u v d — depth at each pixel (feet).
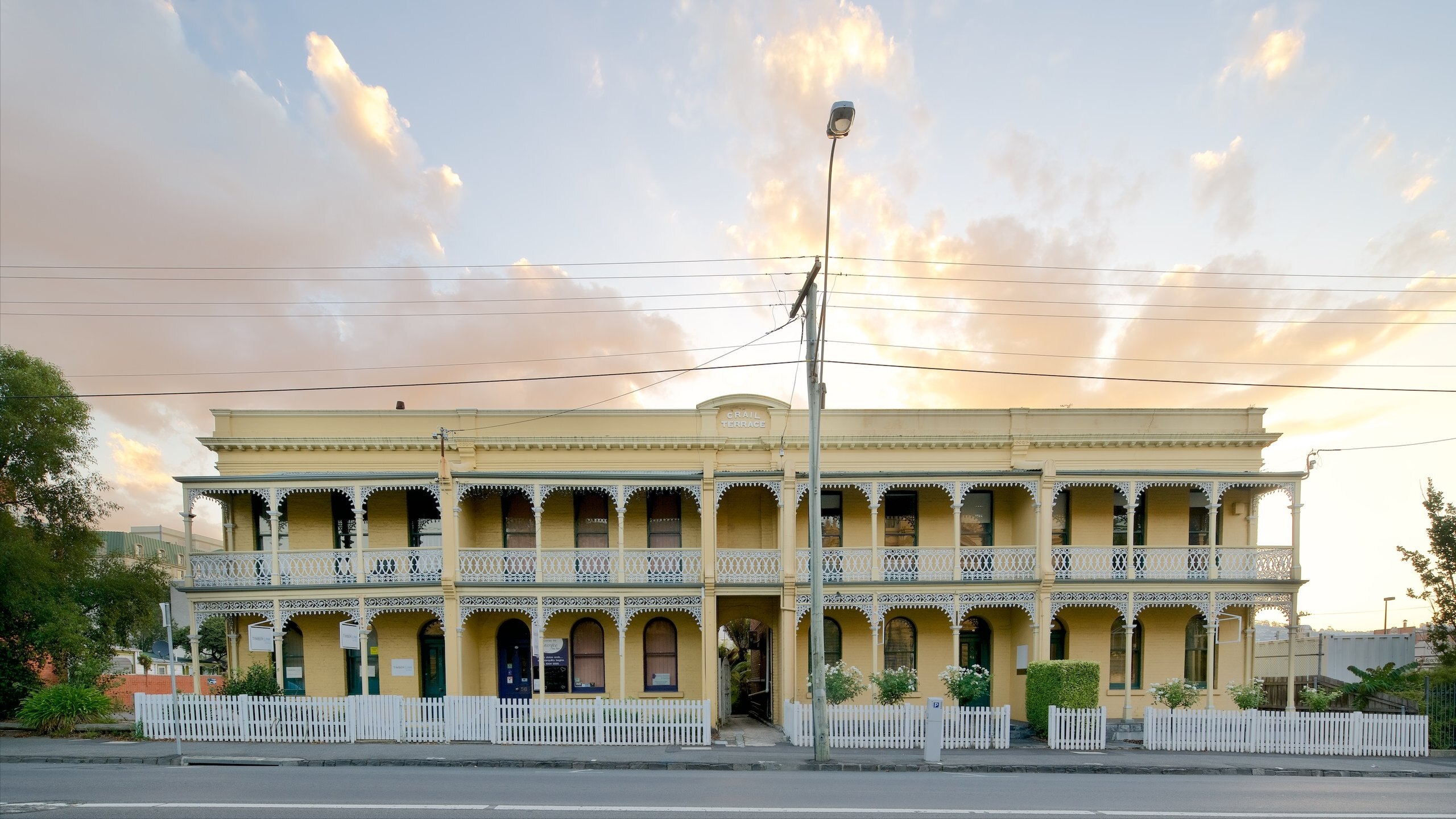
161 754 52.49
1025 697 72.23
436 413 73.92
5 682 67.62
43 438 77.97
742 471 71.05
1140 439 75.61
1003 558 70.59
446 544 67.46
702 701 61.67
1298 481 71.10
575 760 51.01
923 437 75.36
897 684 63.41
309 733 57.88
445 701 58.44
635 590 68.49
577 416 75.15
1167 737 58.65
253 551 70.03
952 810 38.78
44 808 38.24
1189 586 70.03
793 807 39.01
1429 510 68.03
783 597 69.15
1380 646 79.46
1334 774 52.11
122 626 88.53
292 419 73.15
